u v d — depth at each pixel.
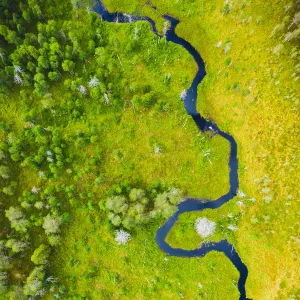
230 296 74.94
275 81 77.88
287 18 76.56
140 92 82.62
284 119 77.12
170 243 77.81
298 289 71.00
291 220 74.06
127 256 76.94
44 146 78.25
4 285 71.88
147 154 80.56
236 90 80.69
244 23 81.44
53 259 77.12
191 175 79.75
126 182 77.38
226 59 80.06
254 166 78.50
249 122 79.81
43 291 75.06
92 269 75.94
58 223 75.00
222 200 79.06
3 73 80.06
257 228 75.81
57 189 77.56
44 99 82.50
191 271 76.19
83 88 81.12
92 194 77.62
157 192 78.56
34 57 79.88
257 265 74.94
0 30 78.75
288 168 75.75
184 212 79.06
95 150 80.00
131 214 74.06
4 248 73.31
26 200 76.19
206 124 82.44
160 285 75.62
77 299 75.00
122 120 82.38
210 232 77.12
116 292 75.81
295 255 72.62
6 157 78.25
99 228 78.00
